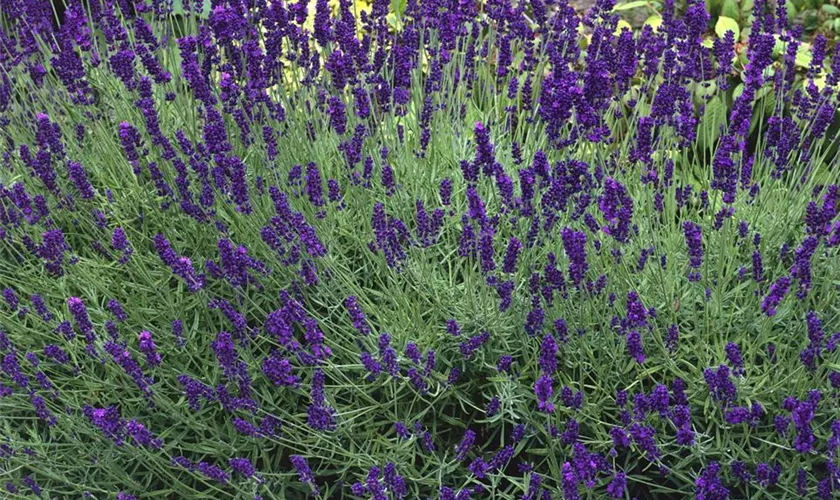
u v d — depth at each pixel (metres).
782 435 0.75
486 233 0.79
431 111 0.98
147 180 1.04
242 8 1.00
